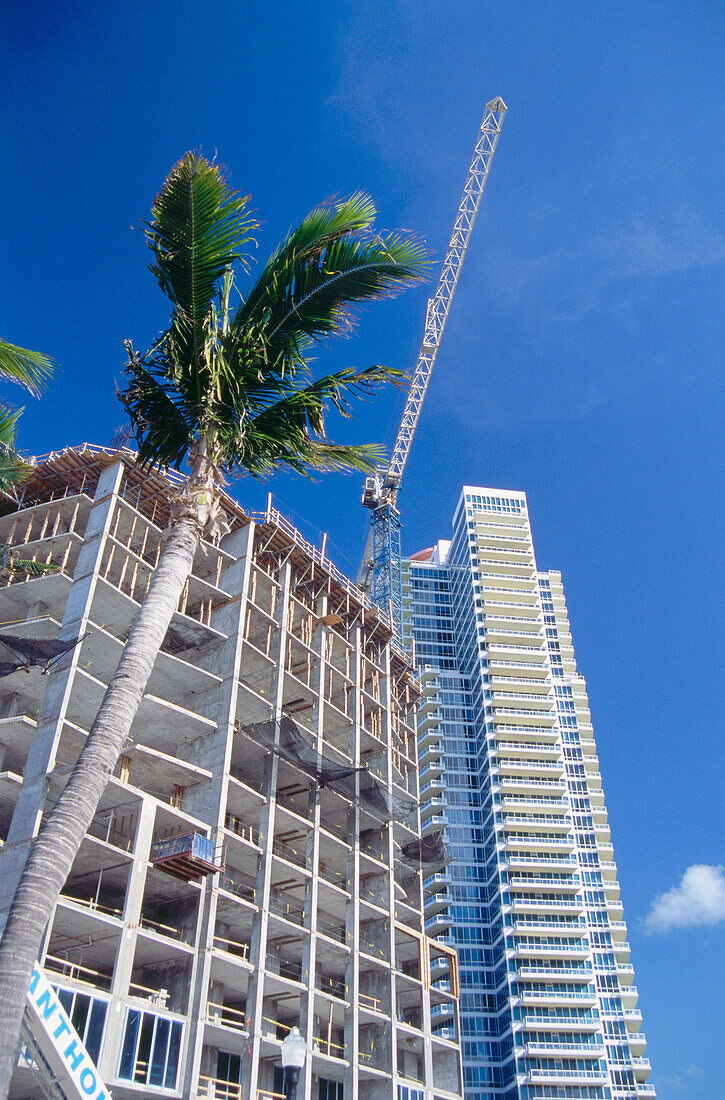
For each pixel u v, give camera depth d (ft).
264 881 163.12
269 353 66.59
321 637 220.02
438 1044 208.44
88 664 162.40
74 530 185.06
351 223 65.16
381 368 69.56
